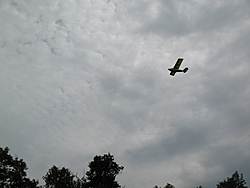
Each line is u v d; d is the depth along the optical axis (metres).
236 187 27.77
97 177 34.91
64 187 30.34
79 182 31.91
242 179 28.39
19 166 32.69
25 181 32.38
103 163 36.22
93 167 35.88
